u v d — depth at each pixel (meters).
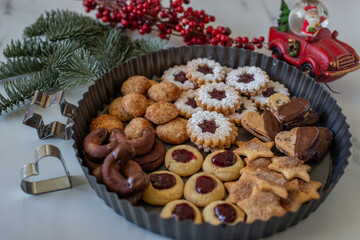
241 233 0.29
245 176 0.34
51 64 0.43
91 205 0.34
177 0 0.47
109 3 0.50
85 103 0.39
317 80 0.43
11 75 0.45
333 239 0.31
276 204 0.31
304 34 0.43
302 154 0.34
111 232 0.32
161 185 0.33
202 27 0.49
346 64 0.41
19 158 0.38
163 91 0.41
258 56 0.45
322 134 0.37
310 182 0.34
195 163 0.36
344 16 0.55
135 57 0.44
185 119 0.41
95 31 0.48
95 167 0.33
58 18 0.49
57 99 0.39
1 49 0.50
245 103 0.42
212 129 0.38
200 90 0.42
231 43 0.47
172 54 0.46
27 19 0.56
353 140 0.40
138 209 0.29
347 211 0.33
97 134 0.35
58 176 0.36
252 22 0.55
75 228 0.32
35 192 0.35
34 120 0.40
